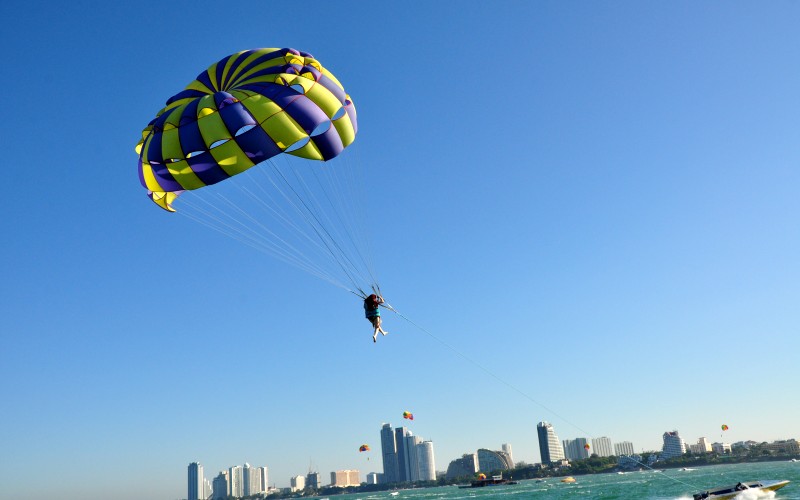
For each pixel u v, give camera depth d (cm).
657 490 9538
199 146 2202
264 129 2250
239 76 2448
